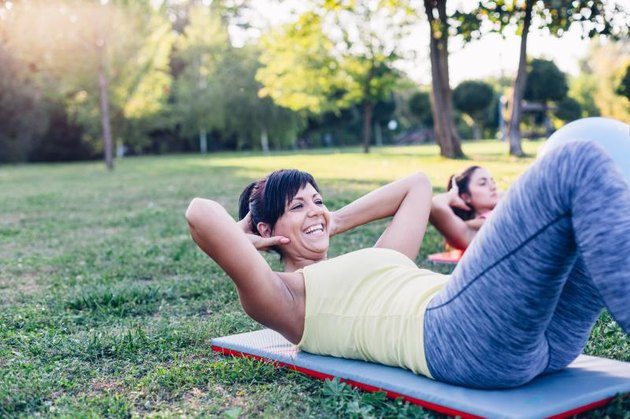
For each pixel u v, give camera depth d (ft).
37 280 18.44
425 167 57.36
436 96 67.41
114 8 89.81
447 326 7.42
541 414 6.81
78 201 44.78
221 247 8.11
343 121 172.35
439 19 61.11
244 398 8.66
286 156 109.70
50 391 9.32
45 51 93.35
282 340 10.34
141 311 14.44
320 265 9.01
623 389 7.55
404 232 10.14
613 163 6.28
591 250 6.06
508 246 6.73
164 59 113.39
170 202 41.27
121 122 139.03
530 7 52.24
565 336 7.57
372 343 8.39
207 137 170.91
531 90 103.09
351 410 7.70
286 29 96.22
